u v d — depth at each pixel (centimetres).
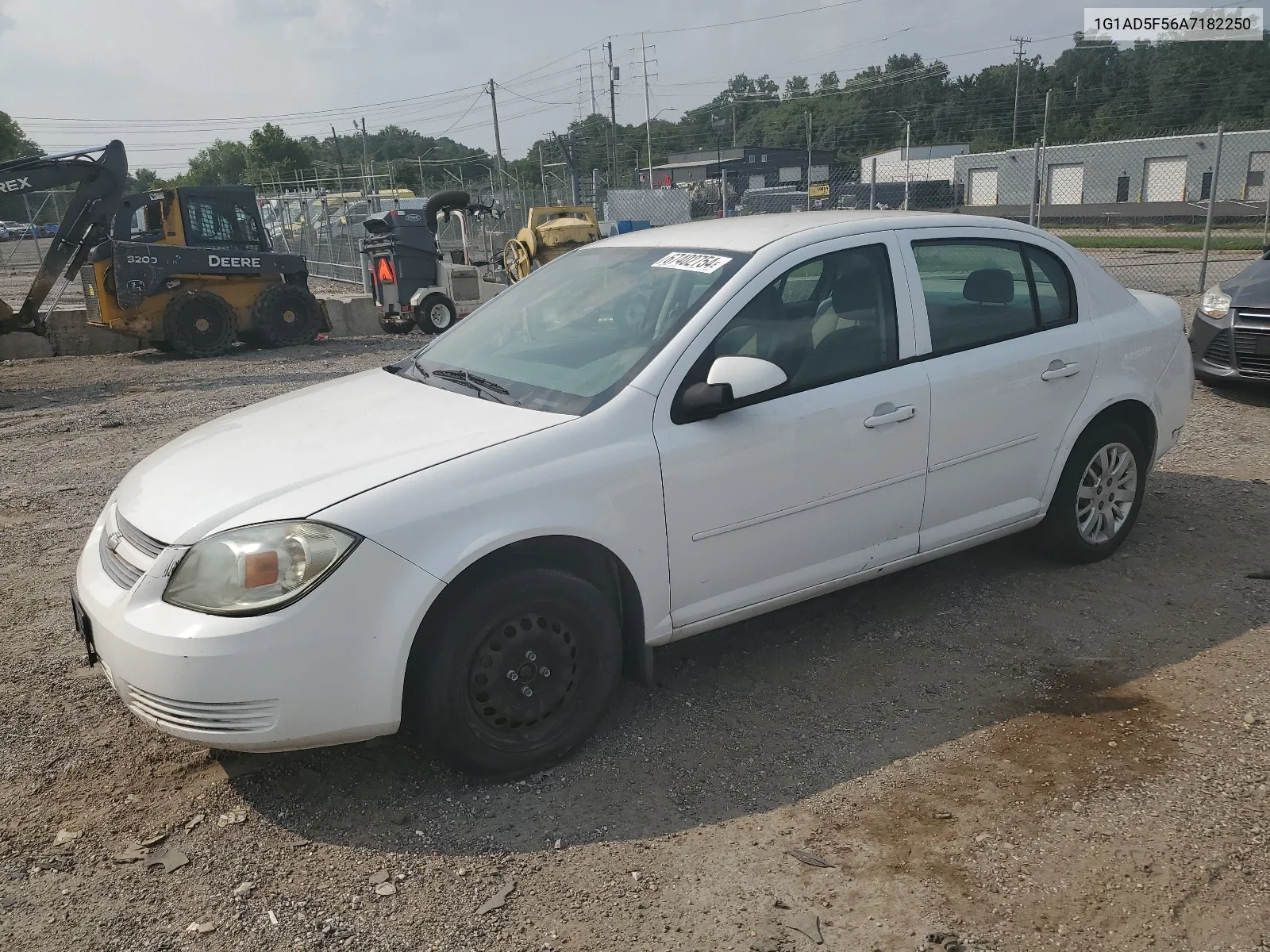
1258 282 805
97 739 347
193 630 276
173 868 279
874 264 386
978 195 4222
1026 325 426
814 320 369
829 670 384
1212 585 444
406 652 288
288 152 8988
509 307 423
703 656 398
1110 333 450
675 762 326
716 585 350
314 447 324
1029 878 264
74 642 428
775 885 266
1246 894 254
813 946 244
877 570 391
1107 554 475
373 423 341
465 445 311
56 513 629
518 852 283
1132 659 382
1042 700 356
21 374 1368
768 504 353
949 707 354
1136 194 3816
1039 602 434
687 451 333
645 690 373
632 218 2858
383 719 289
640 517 325
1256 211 3088
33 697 379
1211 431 709
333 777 321
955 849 277
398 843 288
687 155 6875
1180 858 269
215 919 259
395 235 1783
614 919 256
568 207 2019
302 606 277
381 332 1895
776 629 420
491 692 307
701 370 341
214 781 321
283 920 258
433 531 290
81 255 1496
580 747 335
